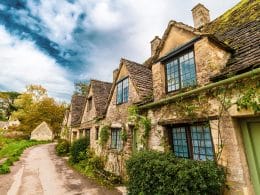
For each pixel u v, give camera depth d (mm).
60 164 14359
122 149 9469
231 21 7328
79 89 44438
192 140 5602
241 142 4250
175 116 5984
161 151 6215
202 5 9602
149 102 7469
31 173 11109
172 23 6512
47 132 44688
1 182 9016
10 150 23141
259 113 3795
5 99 73000
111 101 11508
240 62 4617
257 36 4988
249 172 4109
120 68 10859
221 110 4500
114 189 7957
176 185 4348
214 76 4766
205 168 4250
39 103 48188
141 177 5363
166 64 7000
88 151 13492
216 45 5203
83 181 9312
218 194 4316
